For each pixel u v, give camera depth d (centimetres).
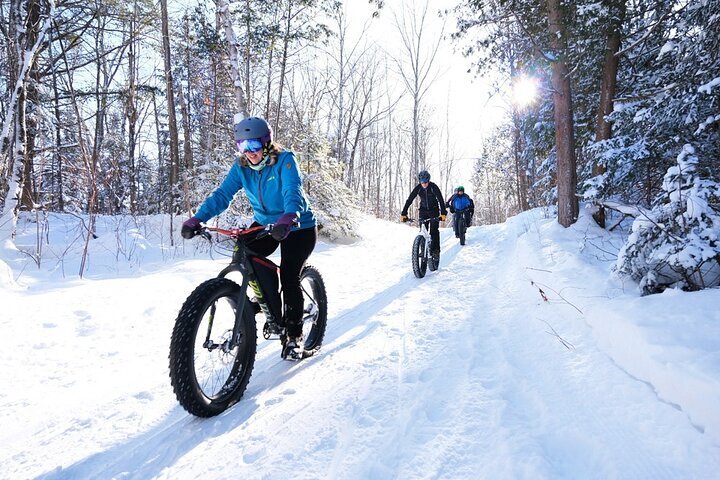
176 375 229
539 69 800
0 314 441
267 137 280
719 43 541
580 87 919
